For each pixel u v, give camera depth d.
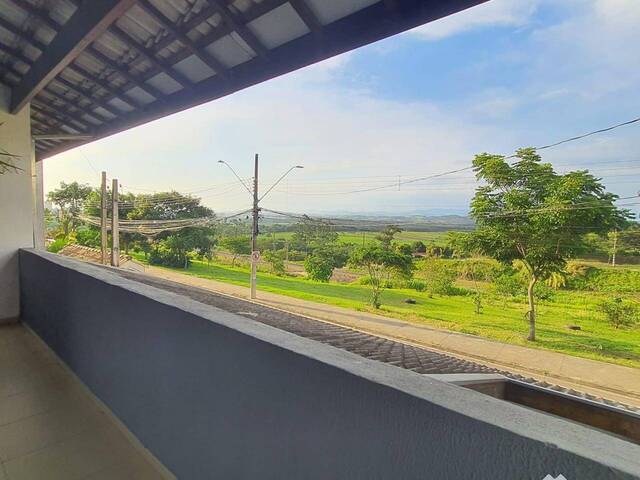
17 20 2.53
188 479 1.33
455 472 0.57
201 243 25.92
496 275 13.59
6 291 3.71
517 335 10.77
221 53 2.24
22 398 2.17
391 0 1.54
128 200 26.73
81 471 1.56
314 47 1.90
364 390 0.71
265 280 20.38
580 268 11.98
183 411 1.34
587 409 1.84
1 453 1.68
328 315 12.48
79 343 2.33
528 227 11.04
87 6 1.95
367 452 0.71
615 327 10.88
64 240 22.03
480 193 12.09
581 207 10.20
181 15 2.01
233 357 1.08
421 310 13.55
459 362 3.04
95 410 2.04
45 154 6.14
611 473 0.43
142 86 2.91
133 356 1.68
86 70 3.04
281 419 0.92
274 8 1.77
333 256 19.89
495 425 0.53
